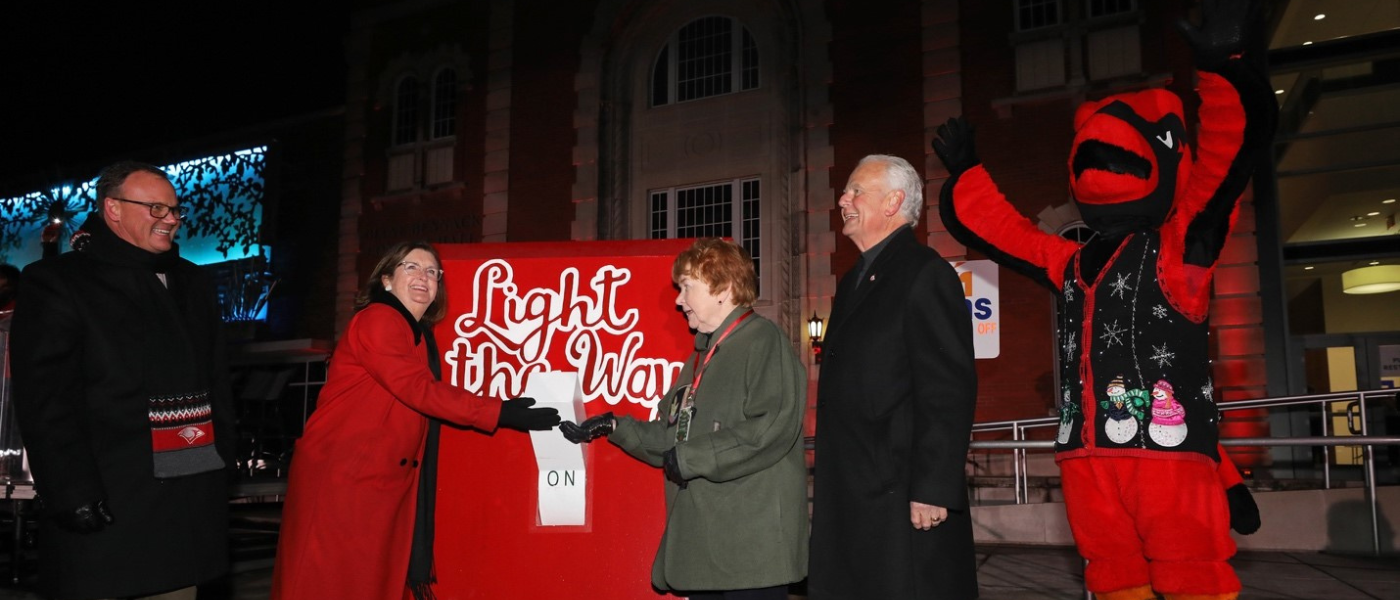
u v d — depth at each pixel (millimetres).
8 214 18953
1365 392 8625
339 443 2561
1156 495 2227
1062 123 11531
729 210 13555
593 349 2943
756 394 2334
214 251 17078
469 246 3088
